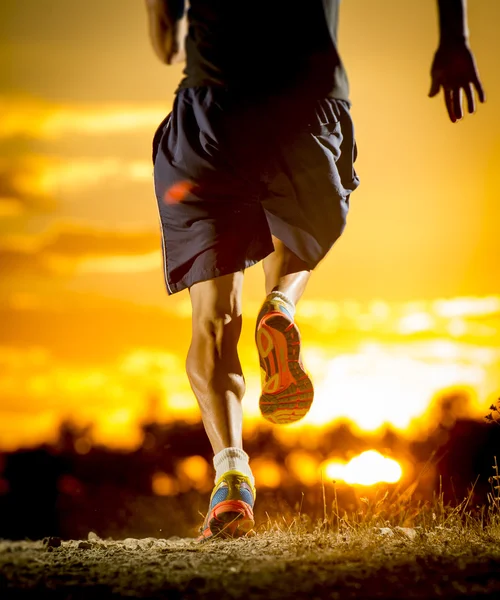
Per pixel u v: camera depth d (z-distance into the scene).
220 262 10.92
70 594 8.02
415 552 9.59
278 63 10.81
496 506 11.50
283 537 11.14
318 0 10.95
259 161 10.93
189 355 11.23
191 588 8.05
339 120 11.22
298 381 11.11
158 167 11.29
